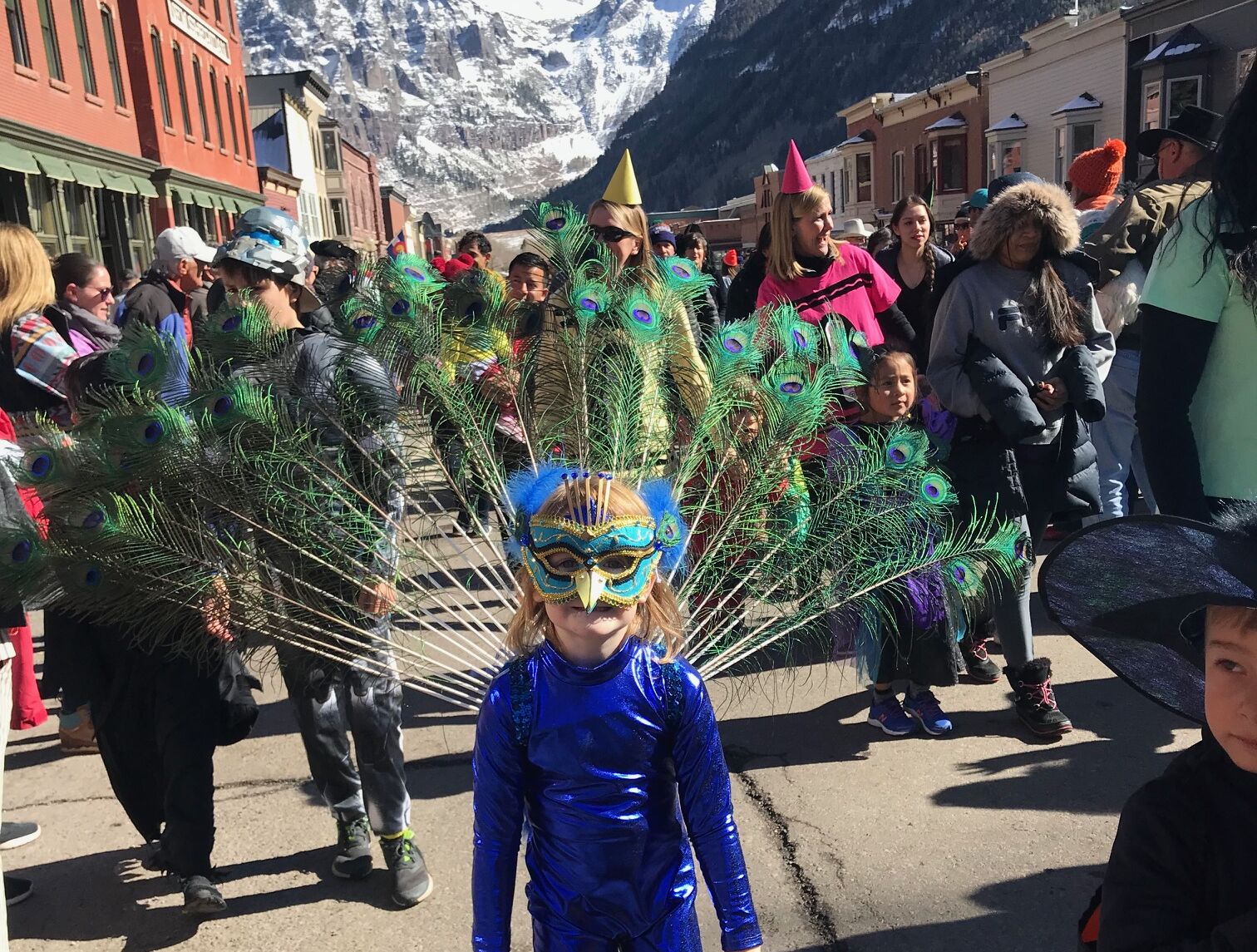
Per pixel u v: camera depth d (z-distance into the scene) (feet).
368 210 231.91
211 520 8.91
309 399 9.32
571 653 6.57
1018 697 13.60
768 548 9.31
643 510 6.48
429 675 9.57
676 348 9.66
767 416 9.29
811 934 9.78
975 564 10.34
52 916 10.73
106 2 69.15
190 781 10.19
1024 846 10.94
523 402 9.43
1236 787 4.38
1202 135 16.07
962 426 13.44
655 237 23.82
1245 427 7.73
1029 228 13.12
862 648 13.21
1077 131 89.86
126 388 9.27
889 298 17.02
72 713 14.62
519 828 6.75
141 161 71.72
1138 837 4.51
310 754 10.84
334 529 8.96
